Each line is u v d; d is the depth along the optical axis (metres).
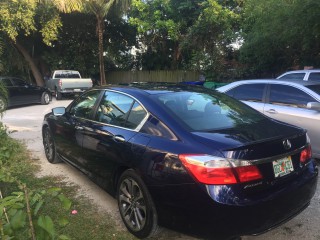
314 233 3.77
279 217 3.20
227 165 2.95
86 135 4.63
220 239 3.00
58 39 25.16
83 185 5.29
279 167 3.26
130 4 22.23
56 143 5.84
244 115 3.98
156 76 25.97
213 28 20.16
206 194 2.95
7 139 4.71
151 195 3.38
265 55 16.53
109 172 4.12
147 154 3.44
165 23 22.39
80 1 19.97
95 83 25.73
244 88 7.24
